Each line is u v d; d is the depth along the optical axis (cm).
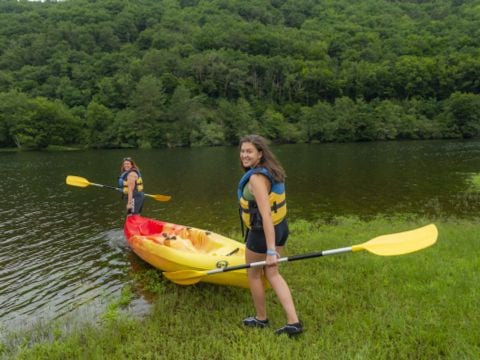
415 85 6144
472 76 6106
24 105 4409
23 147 4319
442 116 5131
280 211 336
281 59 6488
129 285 521
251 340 332
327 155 2944
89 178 1755
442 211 1004
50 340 384
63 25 7931
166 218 962
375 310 374
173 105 4691
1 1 10962
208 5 11019
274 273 340
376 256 541
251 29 8419
